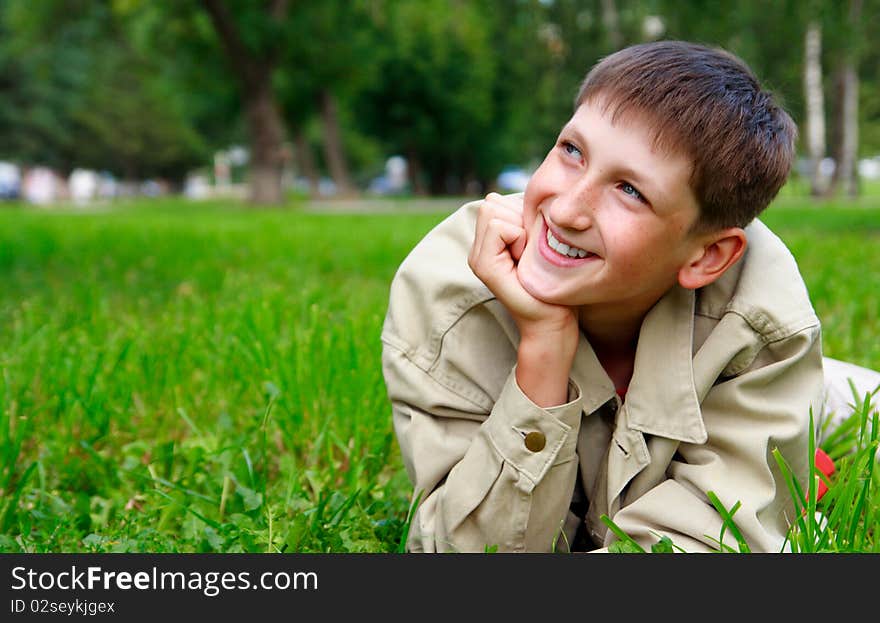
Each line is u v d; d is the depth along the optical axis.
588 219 1.59
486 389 1.91
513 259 1.78
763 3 12.67
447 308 1.94
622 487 1.82
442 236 2.05
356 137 47.34
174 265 6.98
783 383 1.80
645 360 1.79
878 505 1.92
